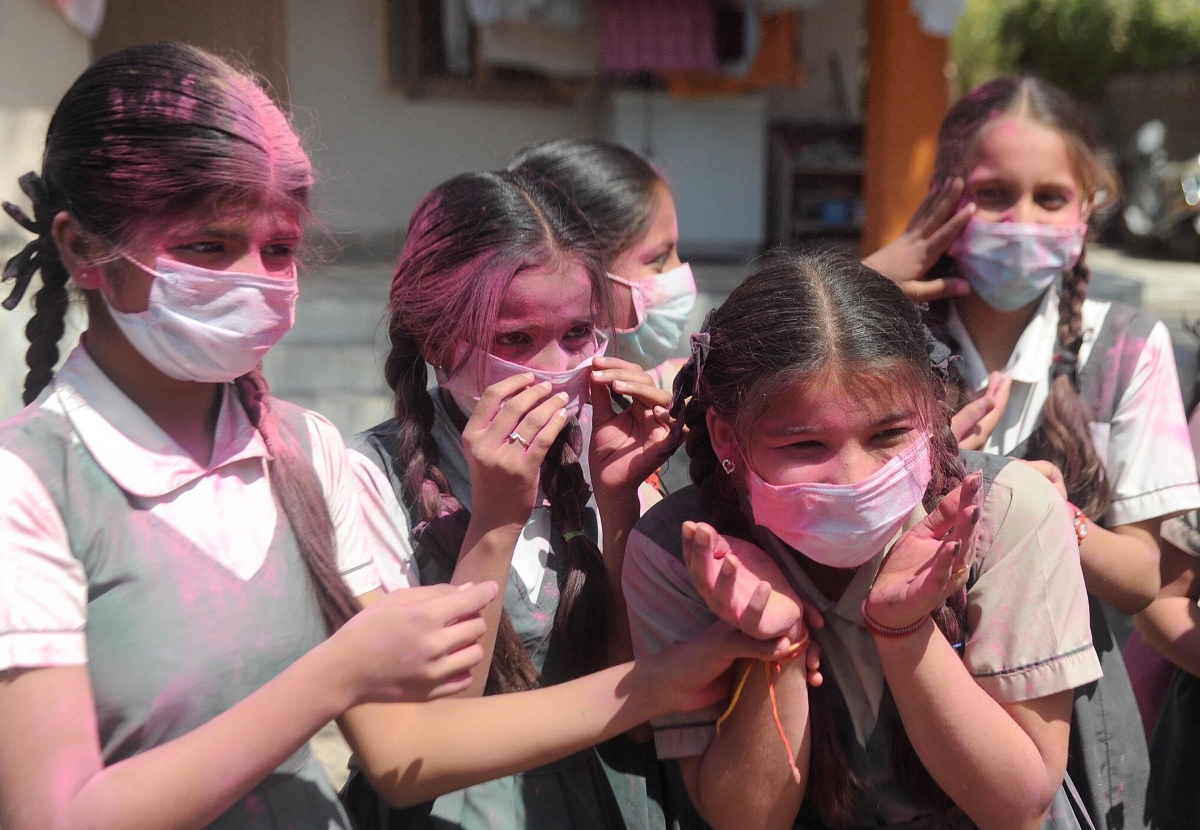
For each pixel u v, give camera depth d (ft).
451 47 27.99
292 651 5.03
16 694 4.36
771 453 5.25
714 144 30.27
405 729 5.47
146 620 4.68
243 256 4.94
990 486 5.68
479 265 6.01
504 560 5.73
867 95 26.81
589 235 6.36
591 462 6.47
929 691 5.16
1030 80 7.94
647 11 26.61
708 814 5.67
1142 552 7.11
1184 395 15.40
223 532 4.98
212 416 5.27
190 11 23.58
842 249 5.86
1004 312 8.00
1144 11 53.62
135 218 4.70
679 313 8.43
